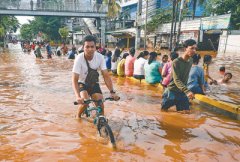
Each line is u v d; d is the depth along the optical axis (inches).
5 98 309.3
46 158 162.9
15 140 189.5
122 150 173.9
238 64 671.8
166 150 174.7
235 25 1306.6
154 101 300.4
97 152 170.9
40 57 932.6
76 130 207.9
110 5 1722.4
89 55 200.4
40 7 1675.7
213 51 1179.9
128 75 457.1
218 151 174.1
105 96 324.8
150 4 1863.9
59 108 267.6
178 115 249.6
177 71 232.2
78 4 1740.9
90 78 207.9
